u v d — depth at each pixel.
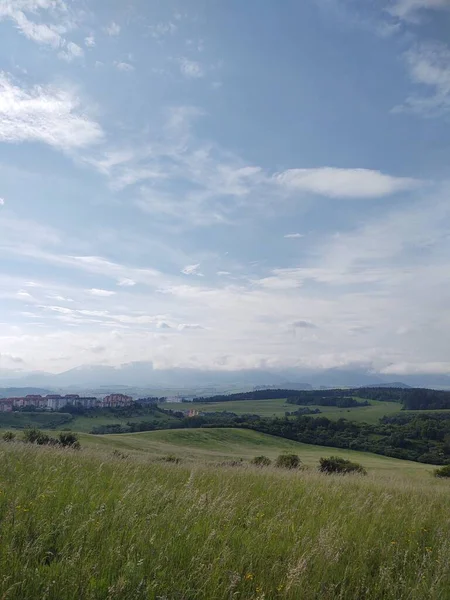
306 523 7.46
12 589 4.15
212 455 67.56
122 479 9.31
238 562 5.50
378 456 95.38
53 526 5.84
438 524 8.39
